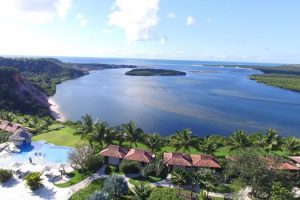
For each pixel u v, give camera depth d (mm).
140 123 115125
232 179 52062
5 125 82000
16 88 135500
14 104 119688
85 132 67688
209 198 46469
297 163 59656
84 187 49312
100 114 129750
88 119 70750
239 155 48250
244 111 142250
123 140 70812
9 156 64875
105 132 66375
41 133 83250
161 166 54375
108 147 61719
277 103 168000
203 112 136750
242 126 114125
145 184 50969
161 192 45688
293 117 132250
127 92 195250
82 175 54031
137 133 68688
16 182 50750
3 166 57938
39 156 65438
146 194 44500
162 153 62656
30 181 47688
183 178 47719
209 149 63812
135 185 46750
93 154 59719
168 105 151375
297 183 51250
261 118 128750
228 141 67875
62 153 67438
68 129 87188
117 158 59500
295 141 68938
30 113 120812
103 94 185125
